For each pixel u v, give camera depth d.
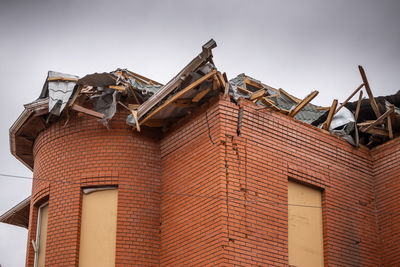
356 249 16.86
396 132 18.47
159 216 16.61
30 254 17.06
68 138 17.39
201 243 14.92
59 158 17.31
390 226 17.44
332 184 17.05
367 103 18.61
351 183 17.55
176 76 15.45
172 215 16.17
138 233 16.28
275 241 15.15
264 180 15.57
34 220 17.50
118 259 15.95
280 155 16.16
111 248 16.19
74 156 17.12
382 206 17.78
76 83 16.36
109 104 16.95
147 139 17.28
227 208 14.70
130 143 17.08
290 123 16.73
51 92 16.55
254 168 15.51
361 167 18.02
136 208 16.52
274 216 15.39
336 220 16.73
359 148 18.17
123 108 17.34
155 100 15.99
